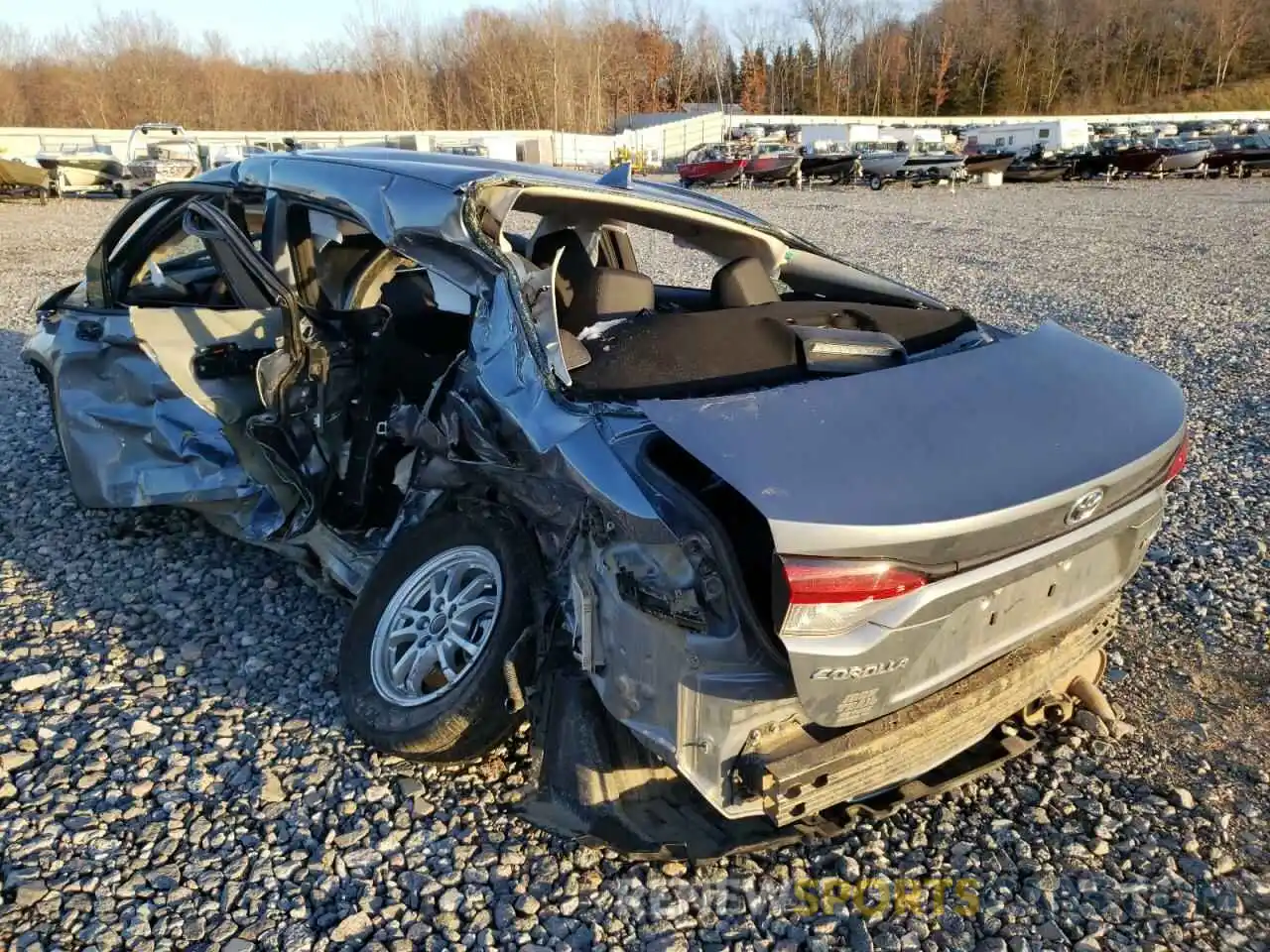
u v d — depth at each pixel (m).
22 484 5.14
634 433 2.43
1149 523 2.63
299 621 3.82
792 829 2.49
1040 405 2.45
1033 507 2.14
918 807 2.87
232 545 4.45
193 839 2.67
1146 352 8.47
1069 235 17.95
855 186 35.62
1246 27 78.44
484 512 2.89
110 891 2.48
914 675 2.19
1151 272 13.27
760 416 2.25
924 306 3.68
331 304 3.94
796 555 1.98
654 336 2.79
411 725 2.80
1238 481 5.42
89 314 4.48
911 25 83.25
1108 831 2.77
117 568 4.23
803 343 2.84
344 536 3.55
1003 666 2.50
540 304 2.71
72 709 3.23
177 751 3.03
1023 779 2.99
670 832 2.49
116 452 4.22
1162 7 79.69
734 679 2.15
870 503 2.03
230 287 3.87
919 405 2.35
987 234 18.27
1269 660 3.62
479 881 2.55
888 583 2.02
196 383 3.51
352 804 2.81
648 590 2.23
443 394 2.96
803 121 54.59
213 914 2.42
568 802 2.53
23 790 2.84
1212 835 2.75
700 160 37.59
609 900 2.50
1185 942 2.40
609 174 3.69
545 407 2.56
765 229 3.90
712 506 2.37
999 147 44.69
